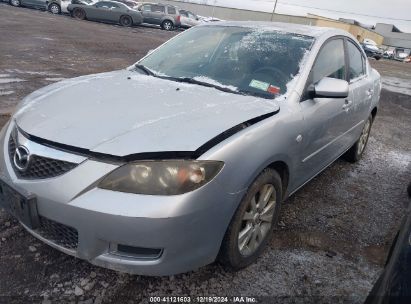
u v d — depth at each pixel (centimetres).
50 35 1395
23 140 225
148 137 210
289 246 294
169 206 197
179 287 239
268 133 244
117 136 212
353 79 402
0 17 1723
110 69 935
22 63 865
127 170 201
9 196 226
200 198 205
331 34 359
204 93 279
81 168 204
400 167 504
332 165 478
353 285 259
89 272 243
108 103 250
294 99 285
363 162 505
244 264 257
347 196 395
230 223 231
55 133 217
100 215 197
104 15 2345
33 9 2528
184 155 205
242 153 223
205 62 328
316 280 259
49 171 212
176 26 2680
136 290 233
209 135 216
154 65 348
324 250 294
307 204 365
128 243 201
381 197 403
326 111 317
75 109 242
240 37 345
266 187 258
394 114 848
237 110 250
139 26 2600
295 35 339
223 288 242
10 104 551
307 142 294
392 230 337
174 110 242
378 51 3403
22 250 256
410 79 1698
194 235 209
